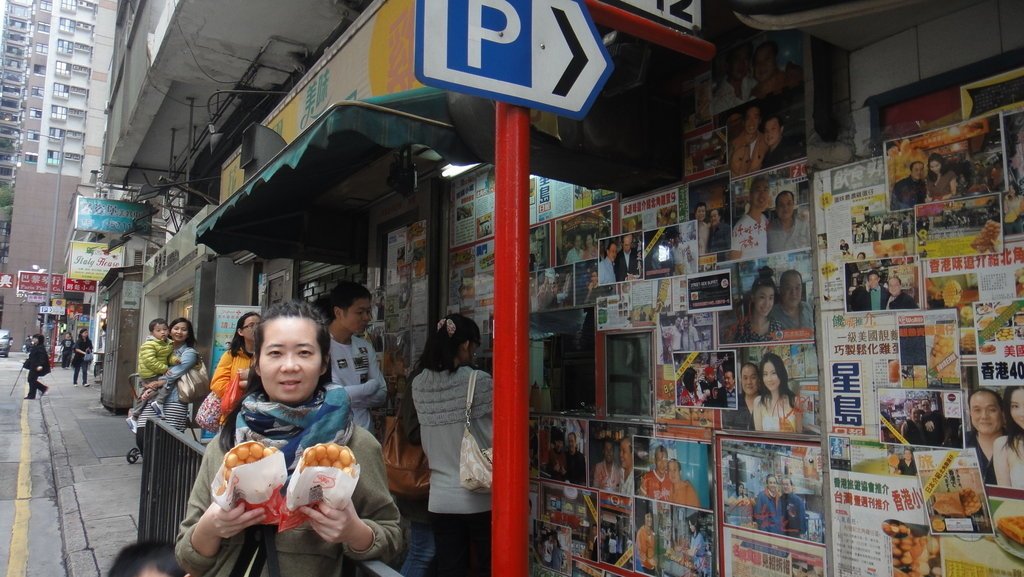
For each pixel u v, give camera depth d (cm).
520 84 178
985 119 208
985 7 209
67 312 4147
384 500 173
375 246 544
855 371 234
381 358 523
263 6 607
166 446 371
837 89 247
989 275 204
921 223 221
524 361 171
